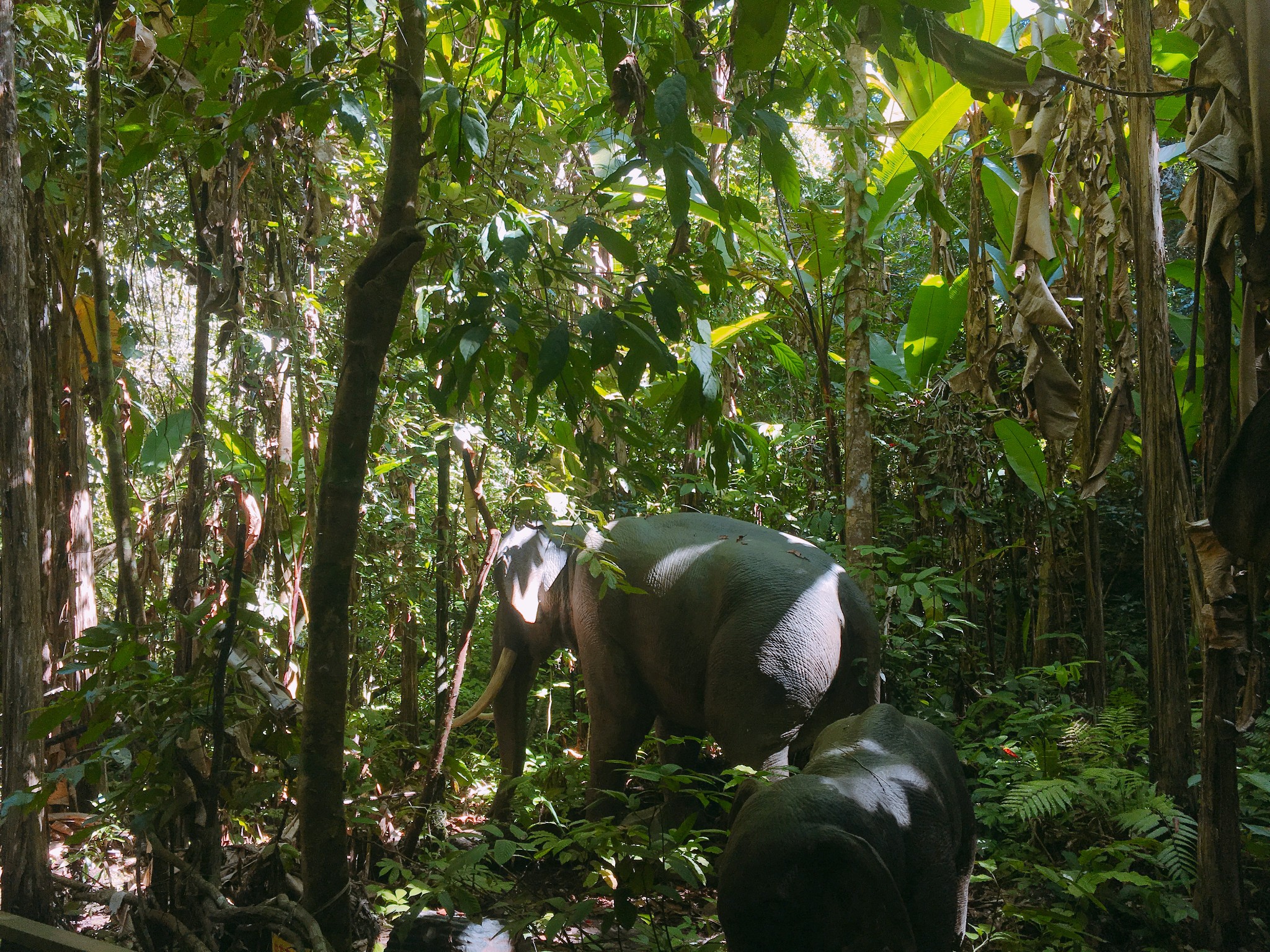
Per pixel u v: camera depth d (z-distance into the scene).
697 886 2.78
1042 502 6.12
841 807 2.52
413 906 2.97
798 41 3.61
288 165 4.18
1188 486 4.04
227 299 3.93
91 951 2.78
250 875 3.16
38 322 4.27
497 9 3.81
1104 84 4.98
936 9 2.45
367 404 2.73
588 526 4.79
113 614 5.65
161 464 4.64
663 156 2.44
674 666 4.74
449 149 2.96
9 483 3.22
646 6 2.79
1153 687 4.12
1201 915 3.54
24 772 3.18
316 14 3.59
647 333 2.82
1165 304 4.08
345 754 3.72
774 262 7.30
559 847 3.02
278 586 4.13
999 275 7.03
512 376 3.51
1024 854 4.17
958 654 5.96
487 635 7.48
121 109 4.07
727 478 3.78
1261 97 3.36
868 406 5.75
